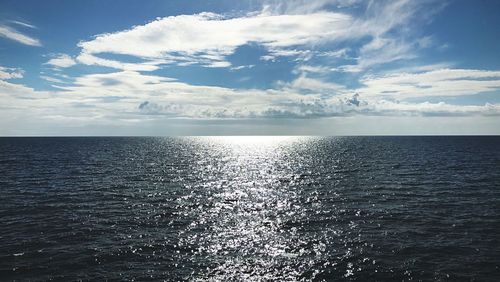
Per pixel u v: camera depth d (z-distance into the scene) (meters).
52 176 58.81
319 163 86.31
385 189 47.69
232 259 22.59
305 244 25.42
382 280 19.67
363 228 29.36
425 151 121.44
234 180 58.56
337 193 45.34
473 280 19.48
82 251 23.75
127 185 51.28
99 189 47.25
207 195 44.44
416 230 28.61
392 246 24.84
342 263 21.91
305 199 41.66
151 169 72.56
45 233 27.52
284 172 69.38
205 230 28.98
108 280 19.50
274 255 23.28
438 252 23.61
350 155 108.94
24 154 107.31
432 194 43.59
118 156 105.12
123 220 31.73
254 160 98.62
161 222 31.34
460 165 74.94
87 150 132.12
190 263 21.95
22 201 38.91
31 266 21.17
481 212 34.19
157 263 21.92
